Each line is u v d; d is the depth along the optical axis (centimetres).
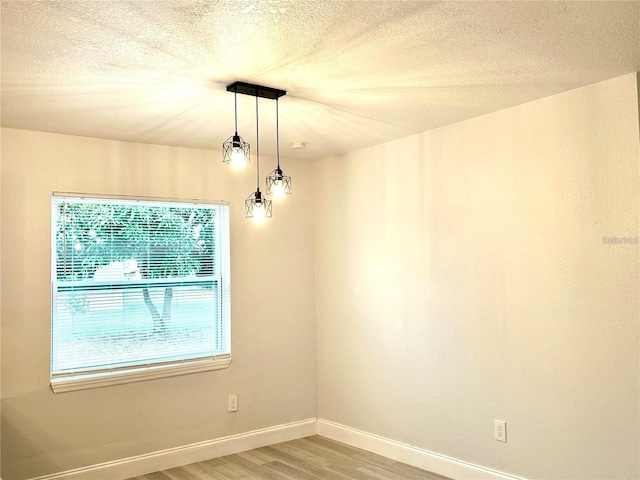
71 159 413
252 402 489
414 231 437
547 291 351
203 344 471
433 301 422
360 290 484
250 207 396
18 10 218
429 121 400
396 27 241
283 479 412
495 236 380
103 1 212
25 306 390
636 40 259
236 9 221
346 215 499
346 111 370
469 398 396
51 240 403
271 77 301
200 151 471
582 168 333
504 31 247
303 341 522
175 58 271
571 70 301
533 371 358
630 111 310
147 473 430
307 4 218
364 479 408
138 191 440
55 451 397
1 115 359
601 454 324
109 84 306
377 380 467
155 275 450
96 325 422
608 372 322
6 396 382
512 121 370
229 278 481
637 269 309
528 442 361
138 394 432
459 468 400
